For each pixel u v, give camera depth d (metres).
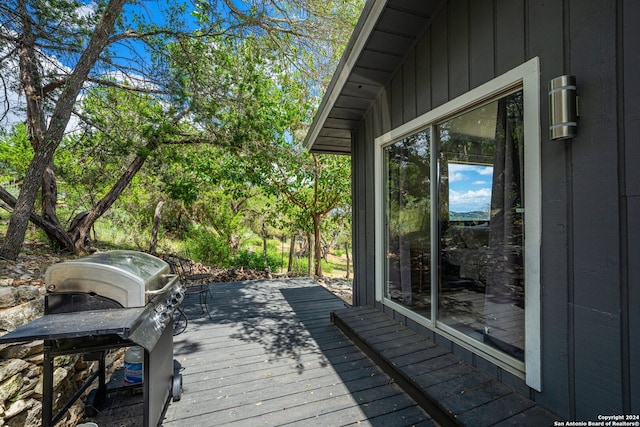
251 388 2.25
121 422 1.96
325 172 6.84
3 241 3.63
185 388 2.25
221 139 5.69
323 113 3.83
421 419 1.88
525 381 1.78
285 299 4.78
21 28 3.49
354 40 2.80
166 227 10.05
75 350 1.55
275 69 5.97
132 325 1.39
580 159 1.49
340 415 1.93
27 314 2.03
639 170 1.29
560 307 1.58
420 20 2.54
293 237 8.66
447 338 2.41
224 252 8.77
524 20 1.77
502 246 1.96
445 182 2.45
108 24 3.95
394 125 3.08
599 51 1.42
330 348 2.90
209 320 3.79
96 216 5.32
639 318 1.29
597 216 1.43
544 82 1.66
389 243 3.27
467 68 2.18
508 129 1.92
